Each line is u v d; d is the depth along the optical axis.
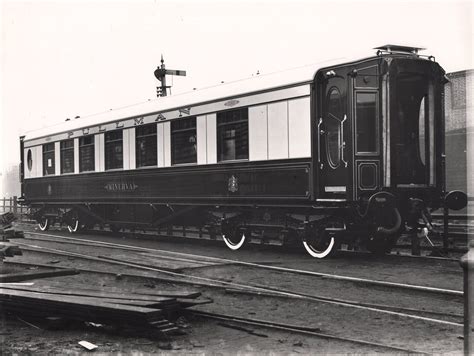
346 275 10.05
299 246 14.33
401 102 11.77
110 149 18.56
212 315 7.11
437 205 12.25
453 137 22.25
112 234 20.36
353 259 12.08
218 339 6.28
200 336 6.41
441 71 12.11
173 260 12.38
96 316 6.50
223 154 14.38
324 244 12.32
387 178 11.55
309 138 12.17
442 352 5.59
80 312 6.60
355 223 11.81
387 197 11.42
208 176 14.78
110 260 12.65
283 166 12.74
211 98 14.66
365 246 12.88
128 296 6.94
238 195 13.88
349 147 11.59
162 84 23.39
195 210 15.76
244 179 13.71
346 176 11.62
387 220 11.55
